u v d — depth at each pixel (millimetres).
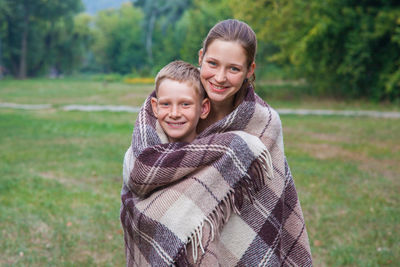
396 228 4871
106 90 30734
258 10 21844
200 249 1740
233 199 1764
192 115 1777
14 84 39906
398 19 17203
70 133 11547
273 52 25609
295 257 2102
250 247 1868
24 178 6785
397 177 7184
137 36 72375
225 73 1733
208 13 32094
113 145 9711
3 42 58094
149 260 1793
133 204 1822
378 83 19516
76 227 4812
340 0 19391
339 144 9969
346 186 6496
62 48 68500
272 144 1884
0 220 4938
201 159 1734
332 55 20422
